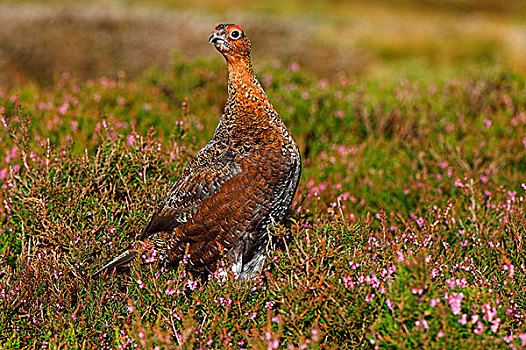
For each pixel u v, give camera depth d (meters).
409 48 34.50
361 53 33.69
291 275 6.05
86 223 7.62
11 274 7.00
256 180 6.78
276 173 6.84
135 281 6.61
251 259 7.25
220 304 6.11
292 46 34.03
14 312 6.71
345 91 15.98
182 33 35.28
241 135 7.06
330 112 14.28
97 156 8.07
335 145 12.81
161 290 6.17
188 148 9.80
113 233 7.59
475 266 6.79
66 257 7.30
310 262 6.07
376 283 5.68
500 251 6.94
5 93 14.47
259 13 51.03
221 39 7.11
